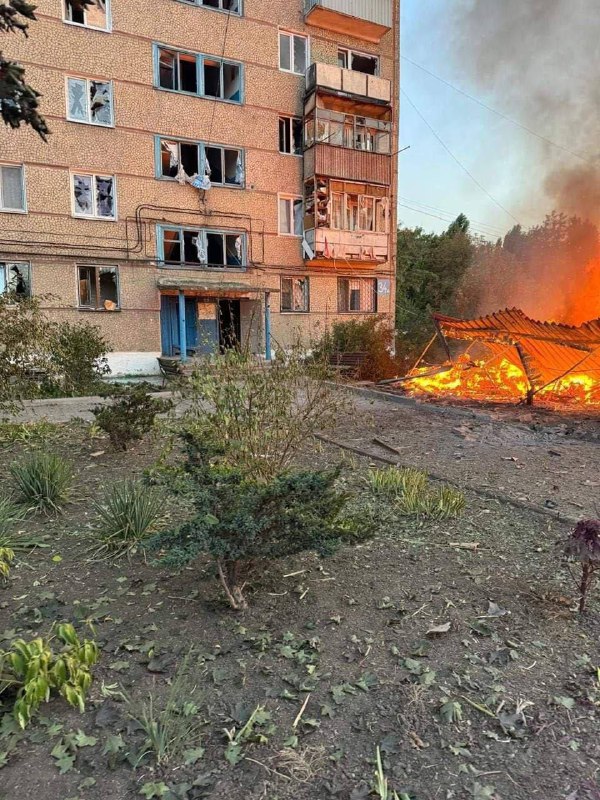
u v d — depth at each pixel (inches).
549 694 94.6
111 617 118.5
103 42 713.0
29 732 84.5
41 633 112.3
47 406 441.7
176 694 92.5
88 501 195.3
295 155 860.6
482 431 331.6
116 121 728.3
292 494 114.2
